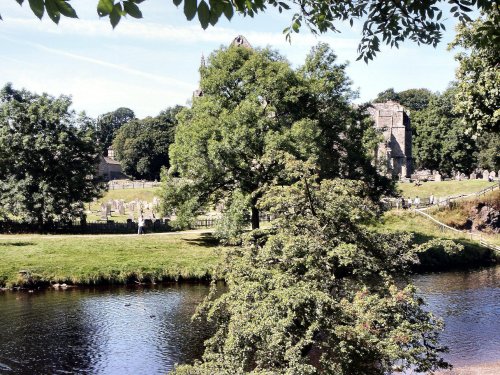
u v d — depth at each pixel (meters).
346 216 17.55
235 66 42.62
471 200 56.97
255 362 14.36
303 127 38.03
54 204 48.69
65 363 21.05
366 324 13.70
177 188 43.16
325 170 40.59
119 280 35.72
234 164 39.22
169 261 38.44
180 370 13.75
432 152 97.44
